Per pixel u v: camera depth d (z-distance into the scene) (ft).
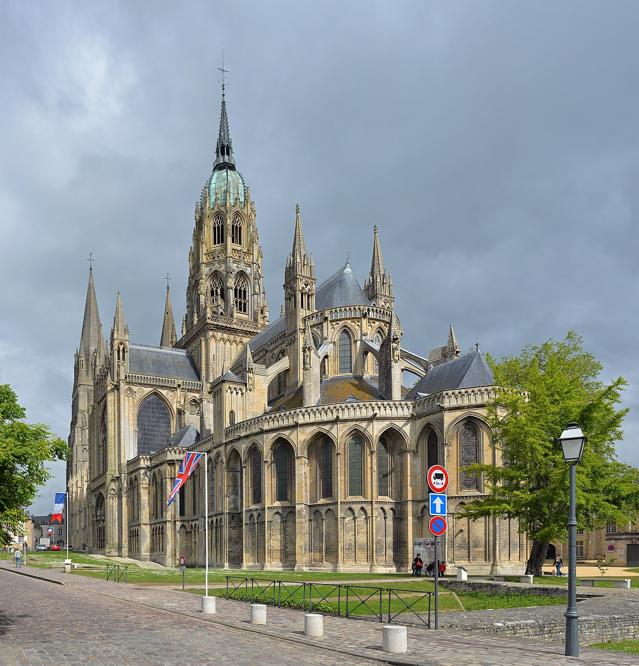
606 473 196.44
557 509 184.44
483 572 242.17
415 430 278.05
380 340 363.97
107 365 501.56
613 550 389.19
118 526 459.32
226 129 561.84
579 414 186.70
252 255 531.09
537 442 183.32
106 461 485.56
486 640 91.97
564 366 230.27
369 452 281.13
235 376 355.15
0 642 88.89
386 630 83.05
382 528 277.03
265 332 465.88
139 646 85.87
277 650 83.61
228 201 530.27
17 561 324.39
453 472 255.70
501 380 213.05
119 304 487.20
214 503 347.36
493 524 243.81
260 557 303.68
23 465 111.75
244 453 318.45
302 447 292.81
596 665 74.43
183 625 106.93
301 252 380.37
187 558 385.91
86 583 211.20
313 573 257.14
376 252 410.93
